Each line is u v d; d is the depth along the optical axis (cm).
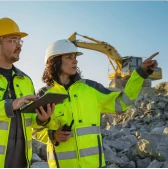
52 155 476
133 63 3831
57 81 486
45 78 495
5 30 451
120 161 895
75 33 3753
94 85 488
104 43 3869
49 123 459
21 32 457
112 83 3888
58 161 461
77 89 475
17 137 435
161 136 1209
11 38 452
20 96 450
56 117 462
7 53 451
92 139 455
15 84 454
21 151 438
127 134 1417
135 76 464
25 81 471
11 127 432
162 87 2772
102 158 455
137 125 1834
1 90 436
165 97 2266
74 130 457
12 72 461
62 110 463
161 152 1003
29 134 449
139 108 2152
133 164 896
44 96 404
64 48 482
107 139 1262
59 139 452
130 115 2109
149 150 923
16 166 434
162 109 2061
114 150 1058
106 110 484
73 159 453
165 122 1853
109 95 475
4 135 422
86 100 468
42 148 977
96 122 466
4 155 419
